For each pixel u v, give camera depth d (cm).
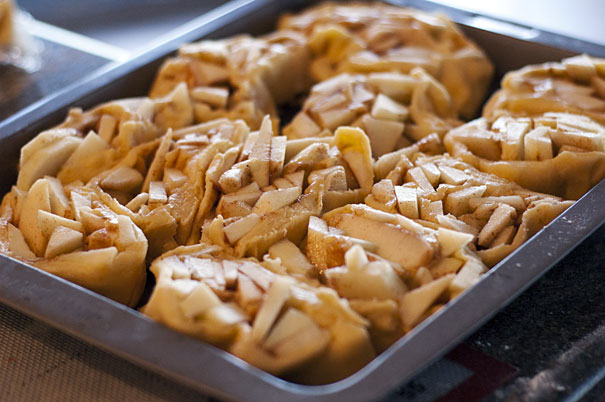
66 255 66
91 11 134
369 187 71
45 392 63
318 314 61
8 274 63
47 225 68
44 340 66
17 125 77
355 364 61
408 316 62
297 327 61
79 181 73
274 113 84
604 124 75
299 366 61
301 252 67
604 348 64
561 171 71
